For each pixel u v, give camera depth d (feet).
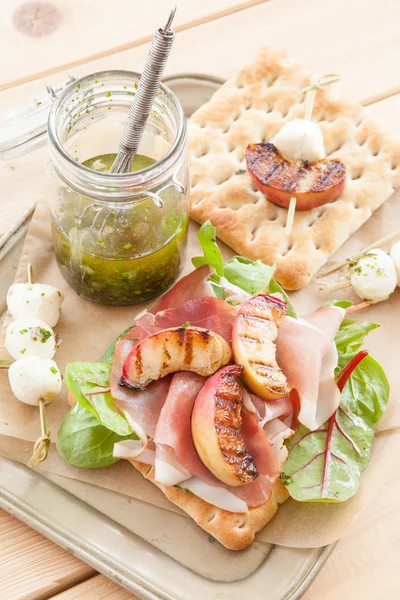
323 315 2.42
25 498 2.32
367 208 2.71
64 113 2.38
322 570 2.32
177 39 3.03
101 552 2.27
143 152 2.53
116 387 2.31
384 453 2.39
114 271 2.44
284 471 2.32
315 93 2.85
